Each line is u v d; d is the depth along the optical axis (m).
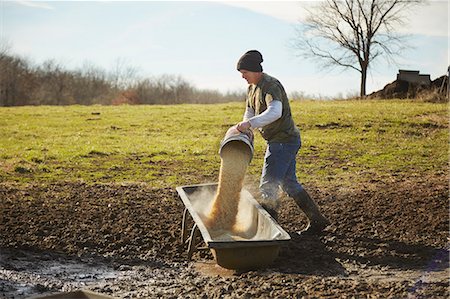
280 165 8.08
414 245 8.15
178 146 18.02
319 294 6.19
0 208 10.25
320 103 29.38
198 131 21.38
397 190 11.55
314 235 8.62
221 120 23.67
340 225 9.11
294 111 24.77
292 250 7.96
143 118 24.56
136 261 7.94
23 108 29.27
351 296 6.10
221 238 8.03
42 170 14.23
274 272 7.10
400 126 21.02
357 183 12.67
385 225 9.05
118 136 20.11
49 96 52.19
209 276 7.23
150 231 9.05
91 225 9.33
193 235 7.68
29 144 18.31
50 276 7.30
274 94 7.85
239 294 6.32
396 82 34.78
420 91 33.16
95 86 54.81
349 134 19.86
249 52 7.98
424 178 13.18
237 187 8.18
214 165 15.39
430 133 19.95
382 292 6.21
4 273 7.33
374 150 17.11
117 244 8.52
